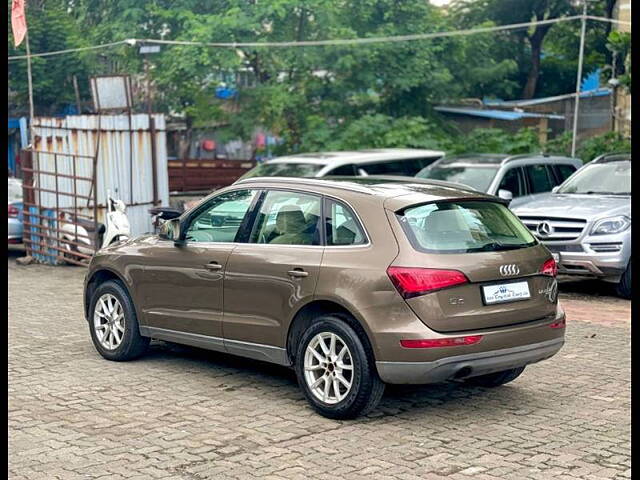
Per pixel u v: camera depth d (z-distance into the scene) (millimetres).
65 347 9172
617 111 26828
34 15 25625
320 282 6695
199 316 7594
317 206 7035
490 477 5551
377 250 6531
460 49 28875
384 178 7652
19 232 17250
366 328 6410
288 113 26703
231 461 5840
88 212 16281
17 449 6070
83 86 26688
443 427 6551
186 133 28906
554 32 35438
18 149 26562
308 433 6402
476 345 6383
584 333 9906
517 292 6688
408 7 27250
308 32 26188
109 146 16453
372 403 6574
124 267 8273
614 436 6359
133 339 8297
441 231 6637
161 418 6762
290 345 6988
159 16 25062
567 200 12578
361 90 26953
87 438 6301
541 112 32156
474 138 26859
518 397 7371
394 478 5531
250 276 7164
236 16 24609
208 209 7773
